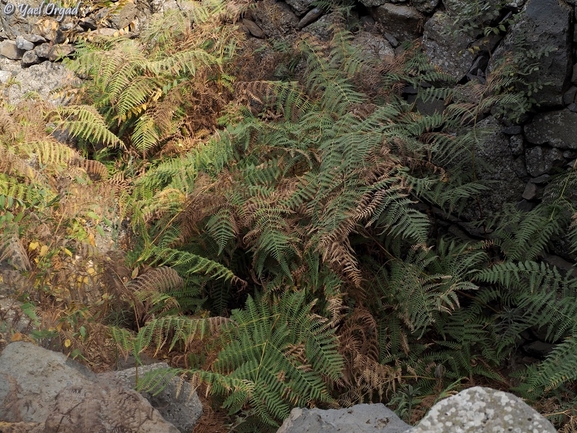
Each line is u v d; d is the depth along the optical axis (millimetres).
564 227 4039
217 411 3498
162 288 3395
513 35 4043
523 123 4113
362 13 4746
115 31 5070
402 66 4430
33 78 5176
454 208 4297
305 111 4406
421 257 3953
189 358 3580
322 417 2855
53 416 2434
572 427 3332
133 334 3521
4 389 2578
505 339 4031
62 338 3123
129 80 4637
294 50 4645
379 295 4070
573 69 3963
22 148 4047
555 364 3574
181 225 3980
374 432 2703
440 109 4379
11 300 3438
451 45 4340
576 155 4008
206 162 4215
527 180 4164
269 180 4043
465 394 2188
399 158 3979
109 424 2479
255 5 4898
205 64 4578
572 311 3713
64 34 5148
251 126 4113
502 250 4109
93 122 4453
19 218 3428
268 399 3367
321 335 3617
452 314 4105
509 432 2119
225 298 4078
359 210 3721
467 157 4215
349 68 4340
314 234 3791
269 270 3945
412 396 3682
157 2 5047
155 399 2959
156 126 4516
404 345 3848
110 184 4277
